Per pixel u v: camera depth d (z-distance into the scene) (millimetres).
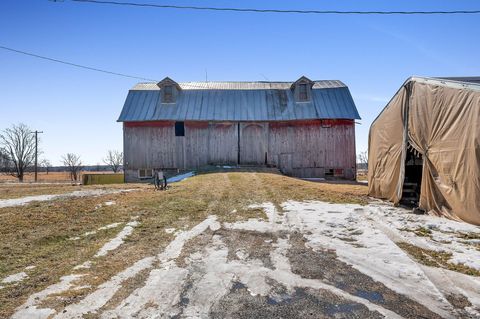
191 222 9422
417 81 11633
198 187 15797
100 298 4844
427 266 6074
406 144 12086
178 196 13203
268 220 9555
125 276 5664
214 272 5891
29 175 66375
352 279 5590
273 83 30641
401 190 12039
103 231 8406
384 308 4625
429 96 10914
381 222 9344
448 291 5102
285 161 26500
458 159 9445
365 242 7492
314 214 10266
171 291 5129
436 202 10359
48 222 8961
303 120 26344
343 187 18156
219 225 9086
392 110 13328
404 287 5246
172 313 4492
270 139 26625
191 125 26641
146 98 27641
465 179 9172
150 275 5727
